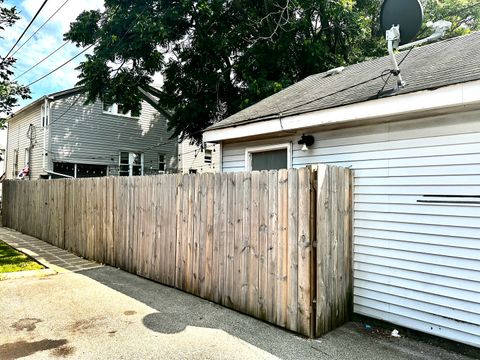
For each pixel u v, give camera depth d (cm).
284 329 333
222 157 576
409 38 383
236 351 287
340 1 1041
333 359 277
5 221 1148
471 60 357
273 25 1118
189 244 446
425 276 323
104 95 1240
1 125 1126
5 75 1075
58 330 325
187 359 273
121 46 1099
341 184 358
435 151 321
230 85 1245
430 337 318
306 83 644
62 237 748
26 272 530
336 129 406
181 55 1230
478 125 296
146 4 1125
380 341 315
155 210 504
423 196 328
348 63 1238
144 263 520
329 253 333
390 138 355
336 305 344
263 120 452
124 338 309
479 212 293
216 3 1091
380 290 354
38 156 1441
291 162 464
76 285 473
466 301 297
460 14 1316
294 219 328
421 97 311
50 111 1373
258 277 359
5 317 356
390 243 349
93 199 645
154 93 1527
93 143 1497
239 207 384
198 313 373
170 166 1794
